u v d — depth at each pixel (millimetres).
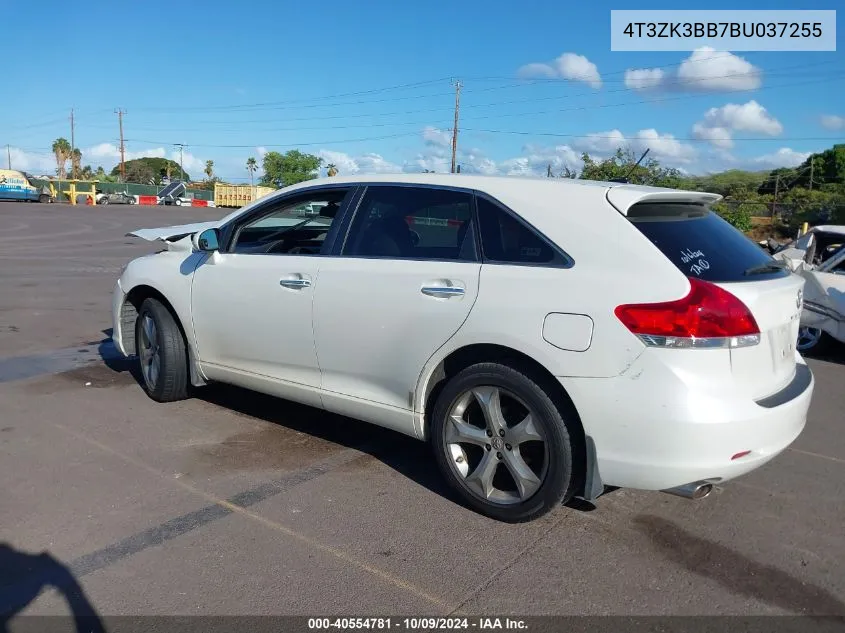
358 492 4059
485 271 3650
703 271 3311
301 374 4496
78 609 2920
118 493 3961
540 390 3459
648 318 3170
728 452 3172
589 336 3287
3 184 48312
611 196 3488
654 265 3264
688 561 3398
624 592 3129
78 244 20797
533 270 3514
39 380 6160
